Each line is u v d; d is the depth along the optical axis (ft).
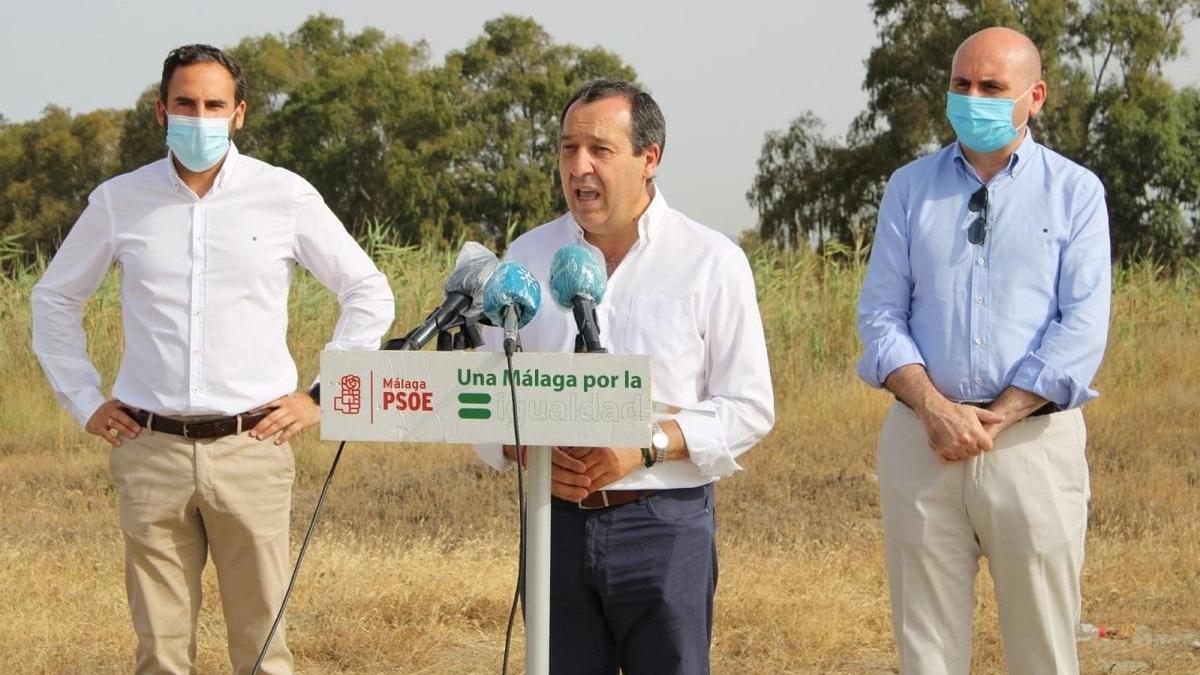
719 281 10.99
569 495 10.38
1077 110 130.82
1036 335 12.97
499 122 149.18
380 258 46.73
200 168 13.55
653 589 10.82
